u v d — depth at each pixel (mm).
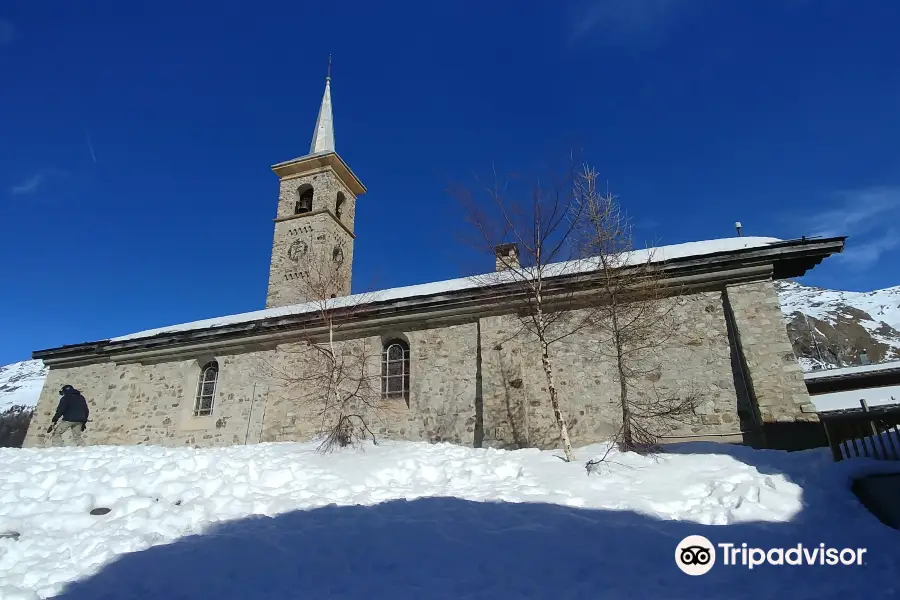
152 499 7719
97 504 7645
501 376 12633
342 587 5152
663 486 7934
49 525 6895
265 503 7488
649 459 9242
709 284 12164
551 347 12711
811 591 4996
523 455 10250
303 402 14344
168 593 5113
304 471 9094
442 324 14047
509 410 12234
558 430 11852
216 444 14984
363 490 8297
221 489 8102
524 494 7738
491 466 9297
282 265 26984
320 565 5617
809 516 6621
